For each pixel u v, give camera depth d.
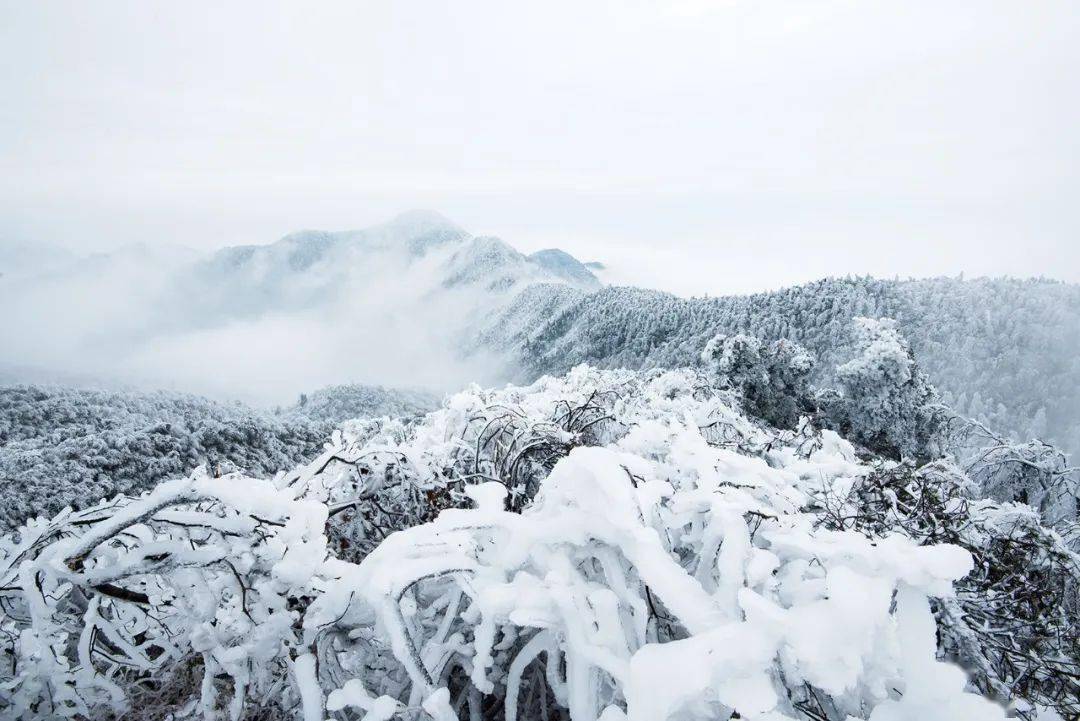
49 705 1.70
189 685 1.86
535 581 1.56
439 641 1.69
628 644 1.49
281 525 1.80
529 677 1.81
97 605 1.79
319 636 1.66
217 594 1.77
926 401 14.11
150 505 1.72
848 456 4.10
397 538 1.70
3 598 1.85
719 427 4.79
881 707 1.20
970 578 2.60
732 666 1.18
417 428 4.63
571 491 1.75
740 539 1.62
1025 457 7.75
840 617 1.22
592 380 7.07
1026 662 2.21
